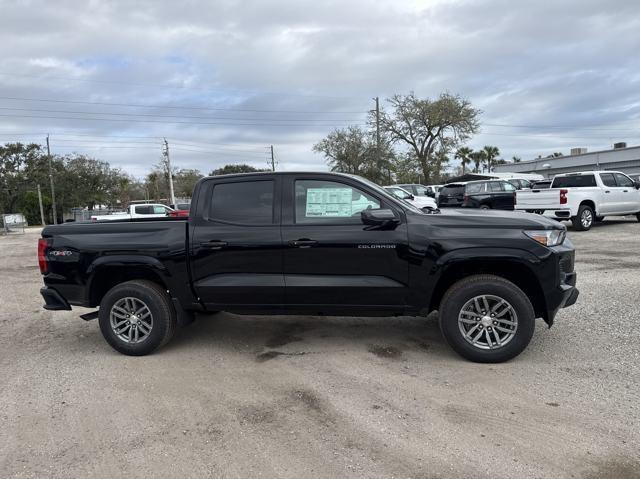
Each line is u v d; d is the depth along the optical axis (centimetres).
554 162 5159
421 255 441
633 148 4381
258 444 321
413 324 572
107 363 481
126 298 494
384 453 305
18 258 1530
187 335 559
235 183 489
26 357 508
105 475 291
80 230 511
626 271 820
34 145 5778
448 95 4688
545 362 441
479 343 444
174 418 360
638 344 477
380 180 4744
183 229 487
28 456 314
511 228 436
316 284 459
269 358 479
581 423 332
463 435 322
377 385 405
